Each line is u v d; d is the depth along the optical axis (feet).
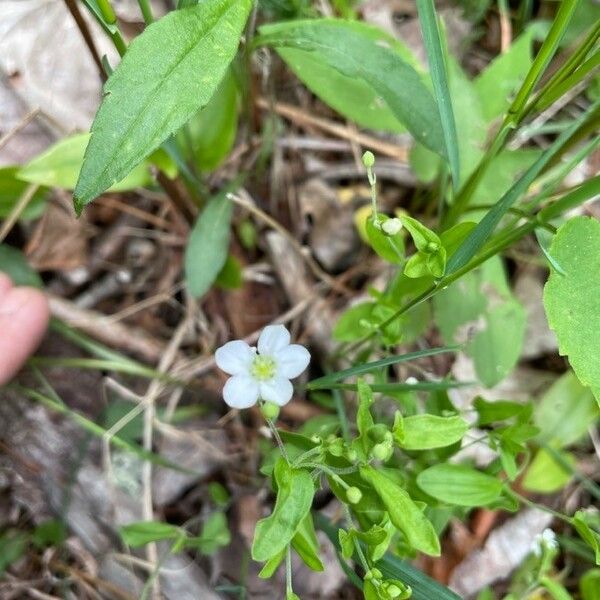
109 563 0.30
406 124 0.24
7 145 0.32
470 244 0.20
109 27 0.20
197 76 0.17
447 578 0.29
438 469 0.21
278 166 0.34
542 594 0.29
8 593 0.30
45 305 0.28
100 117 0.16
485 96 0.29
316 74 0.27
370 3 0.36
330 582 0.29
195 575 0.29
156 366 0.33
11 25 0.33
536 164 0.21
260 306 0.34
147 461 0.30
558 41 0.19
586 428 0.29
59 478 0.31
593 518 0.28
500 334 0.28
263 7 0.28
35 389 0.32
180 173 0.29
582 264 0.19
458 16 0.35
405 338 0.28
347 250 0.34
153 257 0.35
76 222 0.34
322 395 0.29
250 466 0.31
